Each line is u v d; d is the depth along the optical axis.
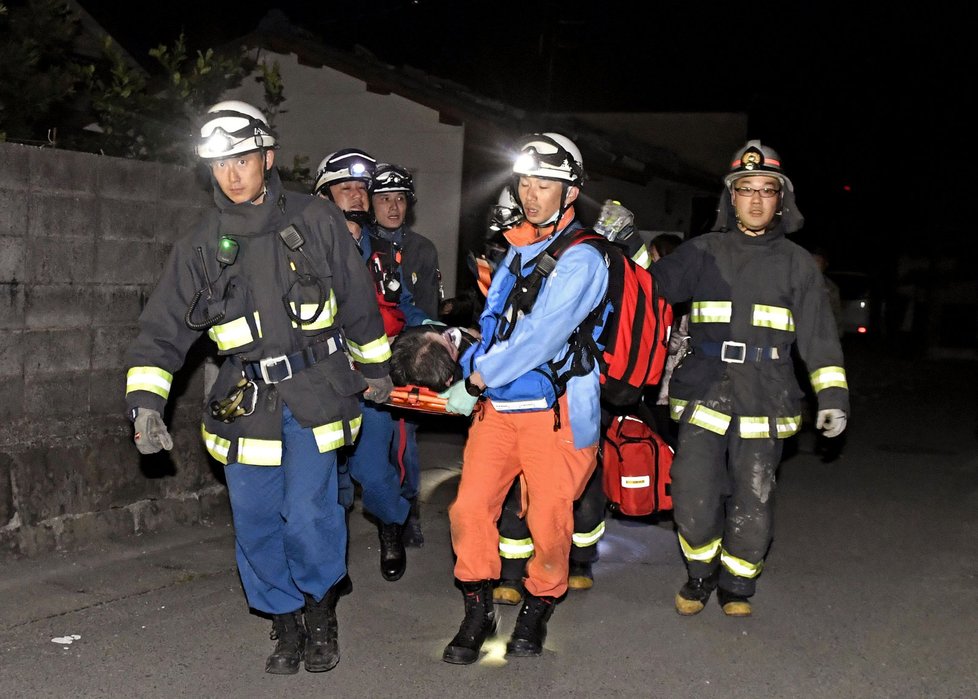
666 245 7.60
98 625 4.81
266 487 4.30
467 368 4.64
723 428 5.02
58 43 7.36
